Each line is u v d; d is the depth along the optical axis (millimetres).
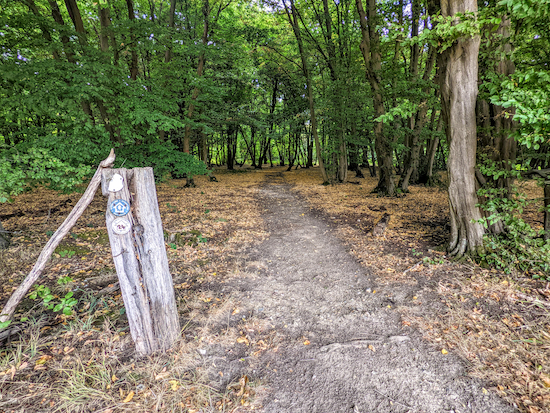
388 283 4008
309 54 14961
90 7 9117
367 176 19812
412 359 2518
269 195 12617
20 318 3035
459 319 3000
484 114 4473
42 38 6242
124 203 2275
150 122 6125
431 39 3701
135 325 2477
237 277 4348
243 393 2191
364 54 10531
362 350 2666
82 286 3855
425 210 8453
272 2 13781
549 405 1956
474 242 4391
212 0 14219
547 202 4098
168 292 2613
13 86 5246
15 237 5445
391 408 2049
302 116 16969
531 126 2918
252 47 15672
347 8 12406
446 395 2133
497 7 3262
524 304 3156
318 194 12516
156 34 8008
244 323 3143
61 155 5297
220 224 7297
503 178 4500
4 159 3689
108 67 6027
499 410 1978
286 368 2473
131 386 2213
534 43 4047
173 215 8125
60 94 5465
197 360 2535
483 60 4273
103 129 5949
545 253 3793
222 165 33188
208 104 14648
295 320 3213
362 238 6082
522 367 2291
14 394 2078
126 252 2350
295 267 4762
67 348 2582
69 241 5434
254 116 17094
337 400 2135
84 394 2082
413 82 7441
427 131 10891
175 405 2057
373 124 12227
